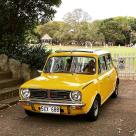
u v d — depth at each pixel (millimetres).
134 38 85188
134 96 11141
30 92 7516
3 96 9938
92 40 75938
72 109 7152
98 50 9484
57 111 7277
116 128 7199
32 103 7438
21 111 8891
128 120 7887
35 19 14453
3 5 13406
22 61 12500
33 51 13453
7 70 12102
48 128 7258
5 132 6965
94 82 7824
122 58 16031
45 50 14281
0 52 12852
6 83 11008
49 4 14406
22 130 7113
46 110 7359
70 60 8680
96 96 7883
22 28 14289
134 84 13961
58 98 7262
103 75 8742
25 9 14211
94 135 6699
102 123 7621
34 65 12805
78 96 7113
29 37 14695
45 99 7371
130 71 16031
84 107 7176
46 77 8227
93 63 8430
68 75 8297
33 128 7270
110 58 10430
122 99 10602
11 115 8461
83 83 7473
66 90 7180
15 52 13250
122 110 8977
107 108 9234
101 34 77812
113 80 10062
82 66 8484
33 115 8328
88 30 75562
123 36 84188
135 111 8852
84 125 7465
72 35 73875
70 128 7234
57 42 73500
